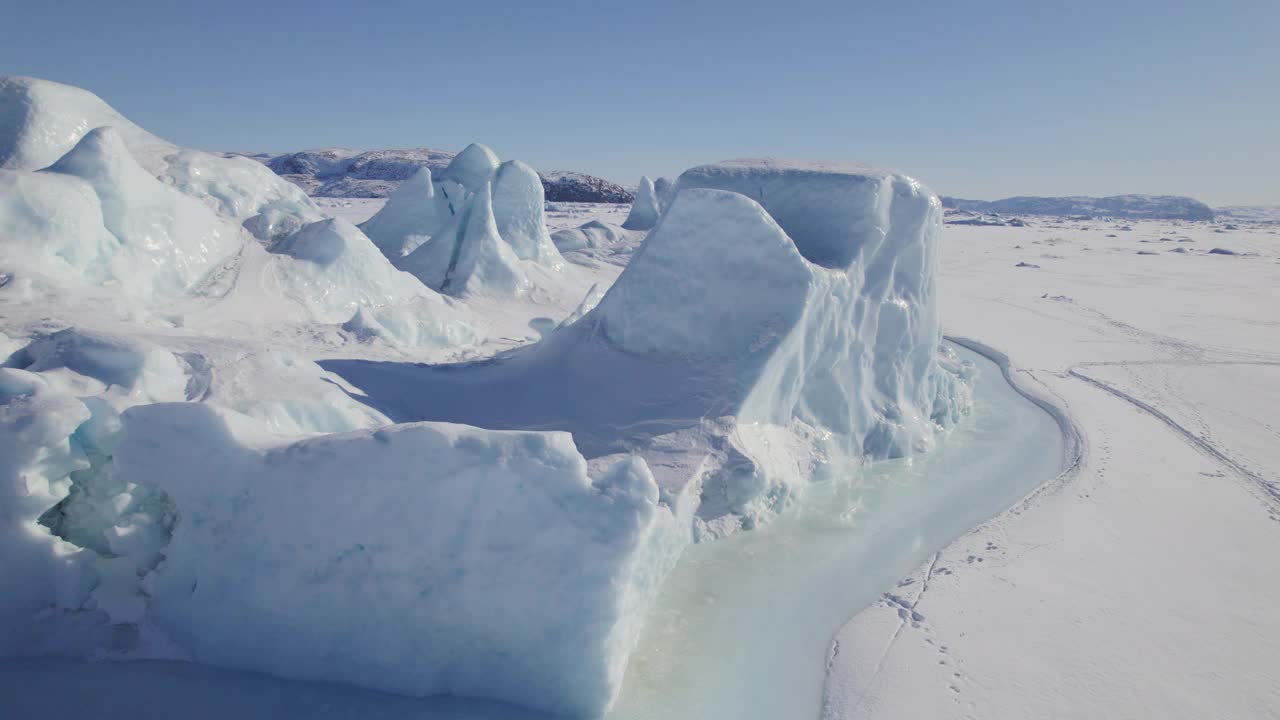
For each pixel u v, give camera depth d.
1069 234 64.25
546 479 4.54
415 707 4.52
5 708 4.27
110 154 9.37
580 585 4.46
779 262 8.48
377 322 10.88
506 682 4.63
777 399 8.46
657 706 4.77
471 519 4.54
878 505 8.20
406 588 4.59
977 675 5.07
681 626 5.73
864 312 9.59
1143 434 10.61
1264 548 7.02
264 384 6.31
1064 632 5.59
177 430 4.75
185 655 4.79
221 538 4.75
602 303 9.77
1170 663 5.21
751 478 7.24
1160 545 7.07
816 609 6.04
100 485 5.26
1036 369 14.81
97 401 5.31
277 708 4.42
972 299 25.19
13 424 4.67
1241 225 111.75
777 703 4.86
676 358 8.56
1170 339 17.86
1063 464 9.61
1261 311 22.09
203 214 11.09
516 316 15.37
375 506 4.56
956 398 11.66
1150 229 80.56
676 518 5.80
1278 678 5.06
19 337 6.43
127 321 7.82
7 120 10.91
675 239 8.95
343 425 6.37
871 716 4.68
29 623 4.73
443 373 9.12
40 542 4.75
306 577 4.66
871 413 9.78
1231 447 9.99
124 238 9.38
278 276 11.24
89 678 4.56
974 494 8.58
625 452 7.18
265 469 4.67
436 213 20.86
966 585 6.28
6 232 7.96
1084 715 4.68
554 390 8.62
